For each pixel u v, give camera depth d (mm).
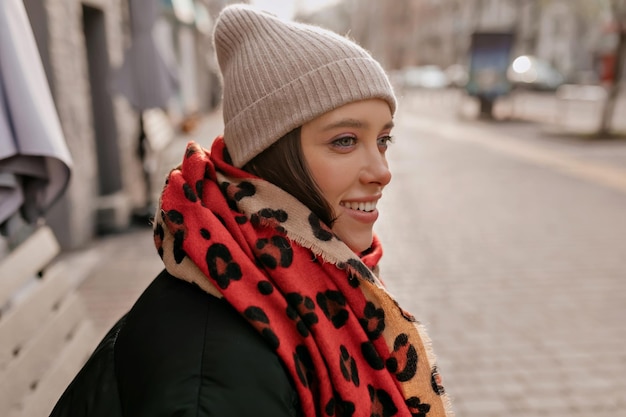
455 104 25062
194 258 807
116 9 6145
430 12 51656
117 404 775
